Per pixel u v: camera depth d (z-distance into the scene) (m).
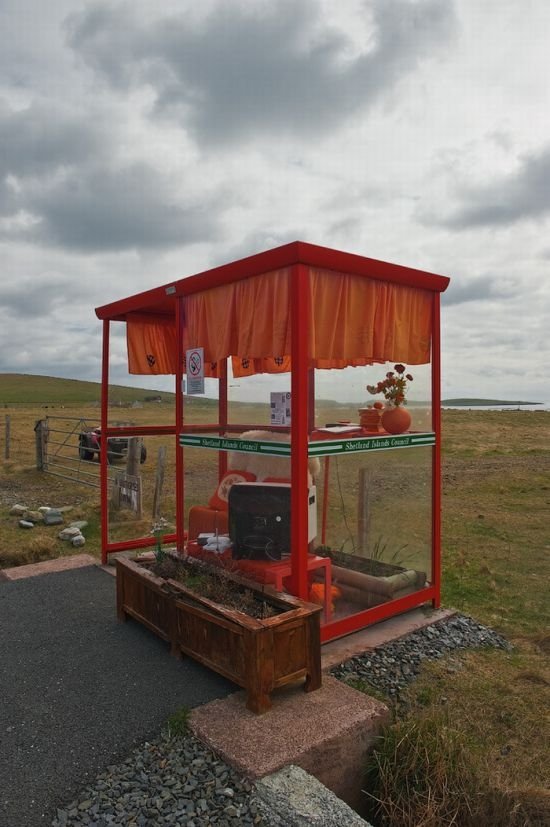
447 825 2.71
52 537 7.86
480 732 3.36
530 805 2.80
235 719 2.98
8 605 4.77
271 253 3.79
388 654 4.15
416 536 4.88
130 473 9.02
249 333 4.08
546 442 23.16
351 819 2.31
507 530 8.69
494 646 4.52
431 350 4.77
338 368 4.62
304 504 3.75
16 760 2.72
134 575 4.18
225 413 5.16
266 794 2.45
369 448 4.21
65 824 2.35
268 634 3.06
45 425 14.42
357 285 4.11
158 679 3.46
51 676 3.52
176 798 2.49
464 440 23.84
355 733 2.95
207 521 4.77
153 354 6.46
